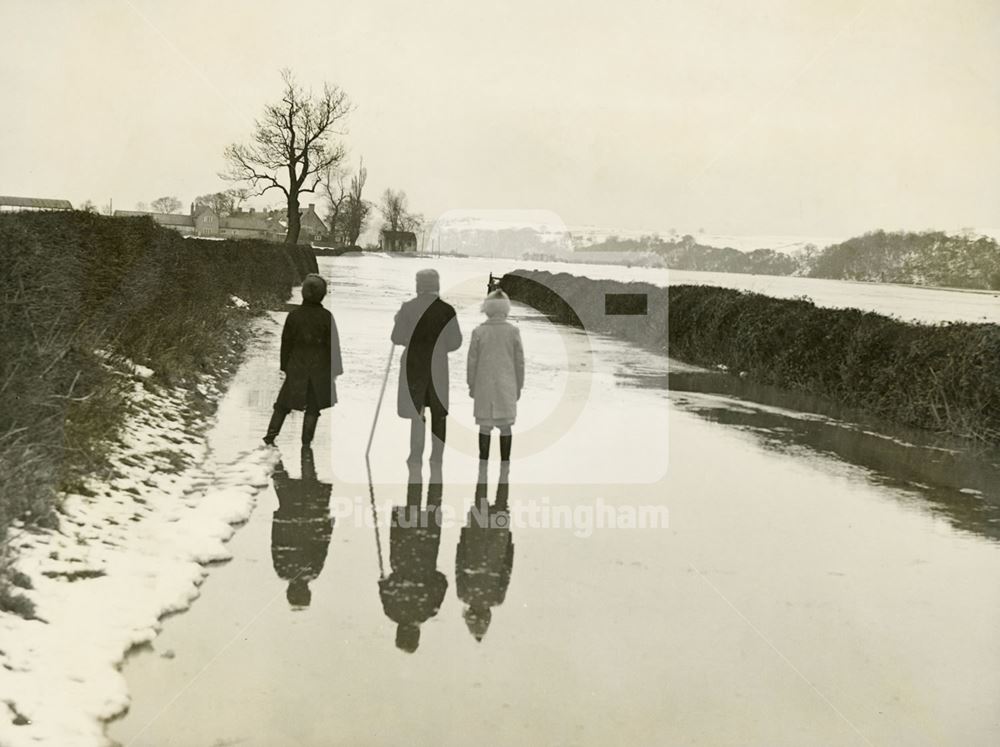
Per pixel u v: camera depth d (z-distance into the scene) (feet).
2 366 22.70
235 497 25.68
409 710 14.37
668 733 13.93
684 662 16.57
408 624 17.83
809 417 45.88
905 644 17.66
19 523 19.77
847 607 19.54
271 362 55.01
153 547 20.83
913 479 32.27
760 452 36.24
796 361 57.16
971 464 35.24
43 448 22.36
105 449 25.73
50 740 12.41
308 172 197.47
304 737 13.32
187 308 49.37
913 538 24.85
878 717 14.64
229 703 14.25
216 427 35.99
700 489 29.86
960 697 15.47
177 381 40.04
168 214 214.07
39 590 17.24
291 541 22.67
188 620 17.53
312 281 33.53
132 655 15.85
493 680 15.60
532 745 13.44
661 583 20.71
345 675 15.48
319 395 33.42
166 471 27.63
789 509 27.63
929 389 43.60
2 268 24.07
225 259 83.87
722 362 67.15
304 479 28.91
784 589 20.57
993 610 19.51
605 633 17.76
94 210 40.16
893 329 50.11
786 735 13.97
